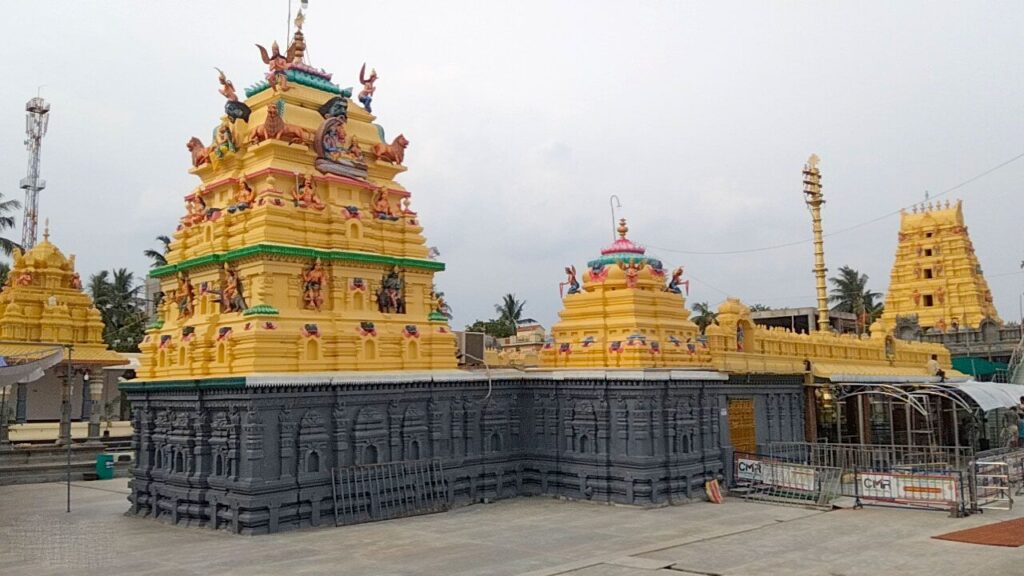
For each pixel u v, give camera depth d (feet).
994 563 52.49
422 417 80.12
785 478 86.43
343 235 78.89
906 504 77.97
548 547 60.23
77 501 91.40
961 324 205.36
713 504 82.89
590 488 85.15
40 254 144.36
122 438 134.82
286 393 68.90
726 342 97.81
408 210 86.94
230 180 79.87
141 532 69.00
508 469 89.04
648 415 83.05
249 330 69.26
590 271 92.84
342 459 72.49
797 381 107.14
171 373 77.10
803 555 56.34
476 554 57.67
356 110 88.33
